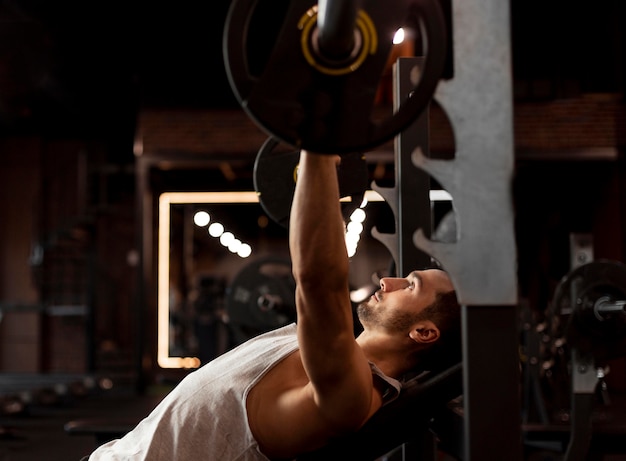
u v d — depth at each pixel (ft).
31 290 42.78
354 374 4.34
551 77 31.60
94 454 5.61
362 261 41.37
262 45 25.08
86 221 41.50
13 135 43.73
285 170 6.22
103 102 40.29
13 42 32.86
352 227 9.77
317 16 3.32
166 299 32.48
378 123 3.39
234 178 36.96
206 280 32.91
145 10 31.65
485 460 3.69
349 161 6.40
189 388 5.08
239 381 4.90
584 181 34.27
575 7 31.37
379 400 5.00
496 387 3.72
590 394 7.91
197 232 43.65
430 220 6.90
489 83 3.78
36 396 26.55
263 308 18.19
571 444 7.89
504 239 3.76
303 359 4.30
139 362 31.78
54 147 44.47
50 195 44.09
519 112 31.65
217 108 32.73
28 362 42.11
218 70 32.76
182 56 32.83
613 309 7.66
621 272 7.88
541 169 33.09
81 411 25.23
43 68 34.83
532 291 36.22
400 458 7.22
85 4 30.86
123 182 44.52
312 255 3.99
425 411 5.08
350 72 3.35
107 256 44.09
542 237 36.14
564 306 8.04
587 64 31.27
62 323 43.06
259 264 18.35
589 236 10.61
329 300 4.10
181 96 32.83
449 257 3.74
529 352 17.13
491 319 3.75
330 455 4.92
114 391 32.45
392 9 3.39
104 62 35.32
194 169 34.32
